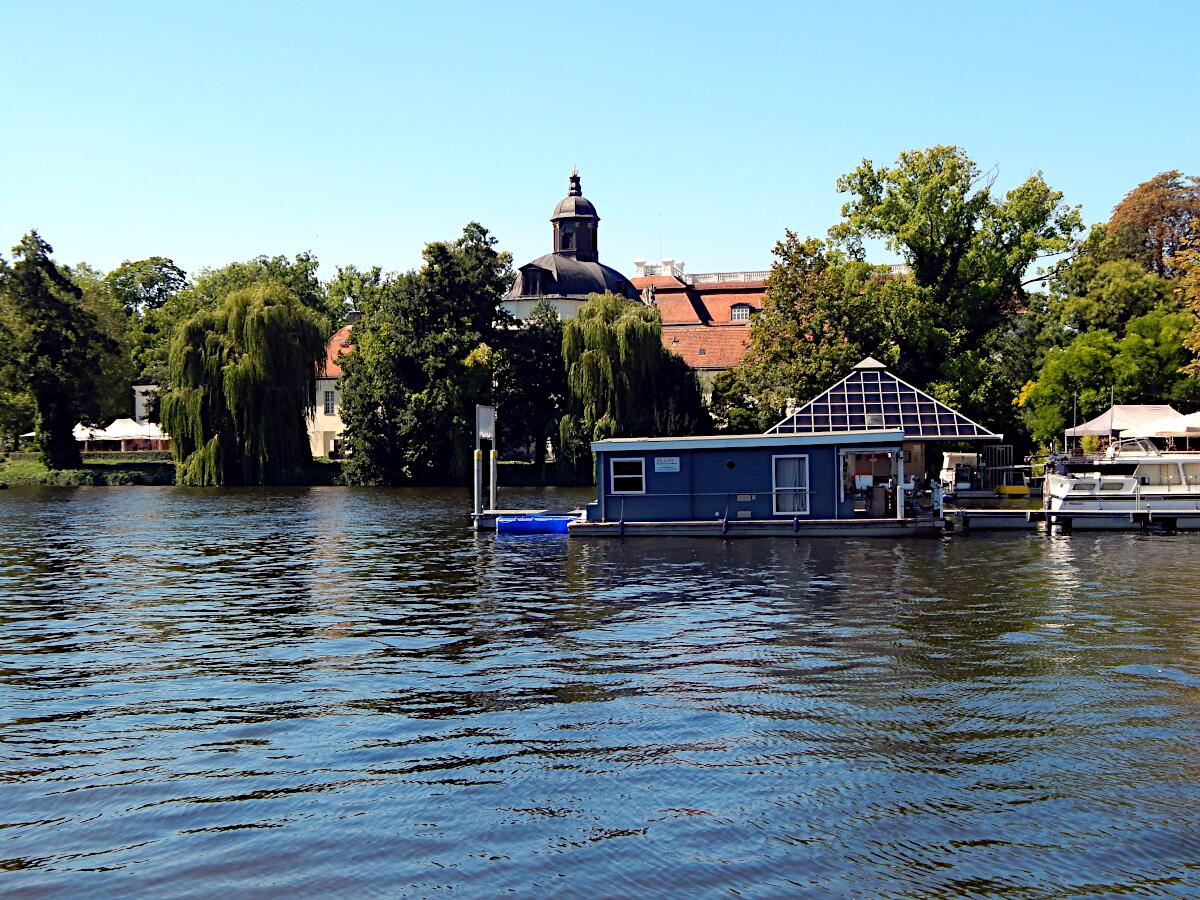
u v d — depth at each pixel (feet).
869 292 242.37
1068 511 149.07
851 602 88.38
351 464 301.22
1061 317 301.22
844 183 254.88
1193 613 81.76
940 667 63.72
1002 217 247.50
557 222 465.88
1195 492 149.89
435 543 141.28
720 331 387.55
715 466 142.51
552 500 226.17
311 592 97.96
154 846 38.34
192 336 285.02
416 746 49.06
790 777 44.45
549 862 36.83
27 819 40.81
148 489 278.87
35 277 327.47
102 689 60.54
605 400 283.79
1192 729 50.60
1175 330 241.14
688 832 39.09
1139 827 39.29
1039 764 45.80
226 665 66.54
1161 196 332.39
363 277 553.64
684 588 97.71
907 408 176.04
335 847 38.11
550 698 57.41
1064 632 74.38
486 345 304.71
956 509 169.89
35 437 339.36
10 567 118.52
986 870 36.06
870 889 34.78
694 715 53.62
